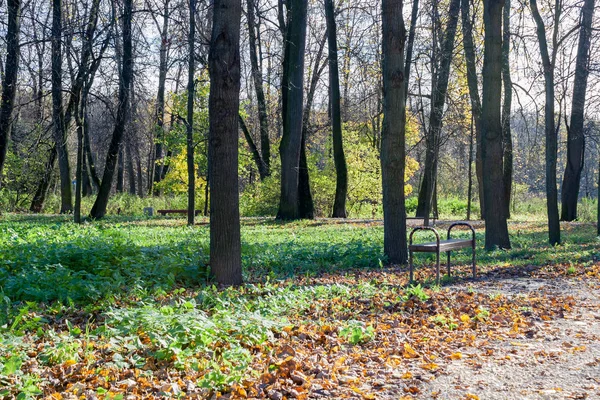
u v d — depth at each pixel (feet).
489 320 24.13
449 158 137.49
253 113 138.51
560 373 16.92
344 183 102.83
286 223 85.30
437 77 75.97
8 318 23.88
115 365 17.43
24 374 16.71
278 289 29.66
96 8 56.80
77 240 40.55
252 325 20.58
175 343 18.25
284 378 16.93
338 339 21.49
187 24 46.70
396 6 42.22
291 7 89.15
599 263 39.99
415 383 16.52
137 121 69.77
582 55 64.90
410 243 33.58
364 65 66.54
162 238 55.31
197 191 123.03
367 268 41.60
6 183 116.88
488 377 16.81
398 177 44.04
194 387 16.26
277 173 113.50
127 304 27.78
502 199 50.93
